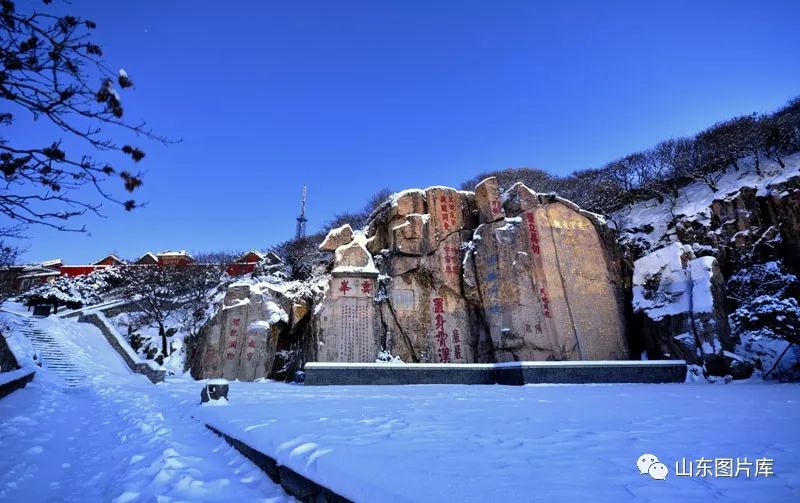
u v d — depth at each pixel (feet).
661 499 9.76
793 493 10.43
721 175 85.71
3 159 10.39
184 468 15.23
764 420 21.25
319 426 18.99
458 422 20.53
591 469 12.06
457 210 66.28
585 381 48.29
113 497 13.44
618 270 64.39
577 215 65.05
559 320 57.26
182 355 77.41
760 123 84.12
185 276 99.25
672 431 18.22
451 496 9.41
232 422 20.36
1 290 73.82
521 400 30.89
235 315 65.62
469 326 59.52
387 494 9.61
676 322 54.85
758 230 61.62
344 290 59.72
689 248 61.57
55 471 17.70
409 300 60.03
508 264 58.75
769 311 47.55
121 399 37.50
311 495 11.89
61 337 66.90
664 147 97.55
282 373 64.90
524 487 10.23
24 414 28.19
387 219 67.82
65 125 10.33
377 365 49.65
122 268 109.19
